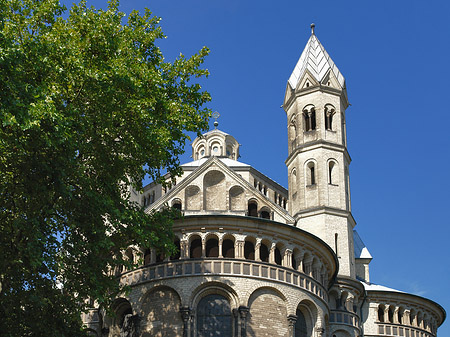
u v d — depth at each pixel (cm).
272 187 7475
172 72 4644
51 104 3406
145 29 4638
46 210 3650
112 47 4141
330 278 6016
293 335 5050
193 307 4991
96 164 4062
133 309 5109
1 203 3734
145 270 5188
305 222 6700
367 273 7569
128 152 4169
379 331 6981
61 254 3956
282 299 5131
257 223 5212
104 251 4081
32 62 3669
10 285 3747
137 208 4350
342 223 6706
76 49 3862
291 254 5331
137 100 4091
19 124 3331
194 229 5200
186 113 4550
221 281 5016
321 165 6875
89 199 3831
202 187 6419
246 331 4906
